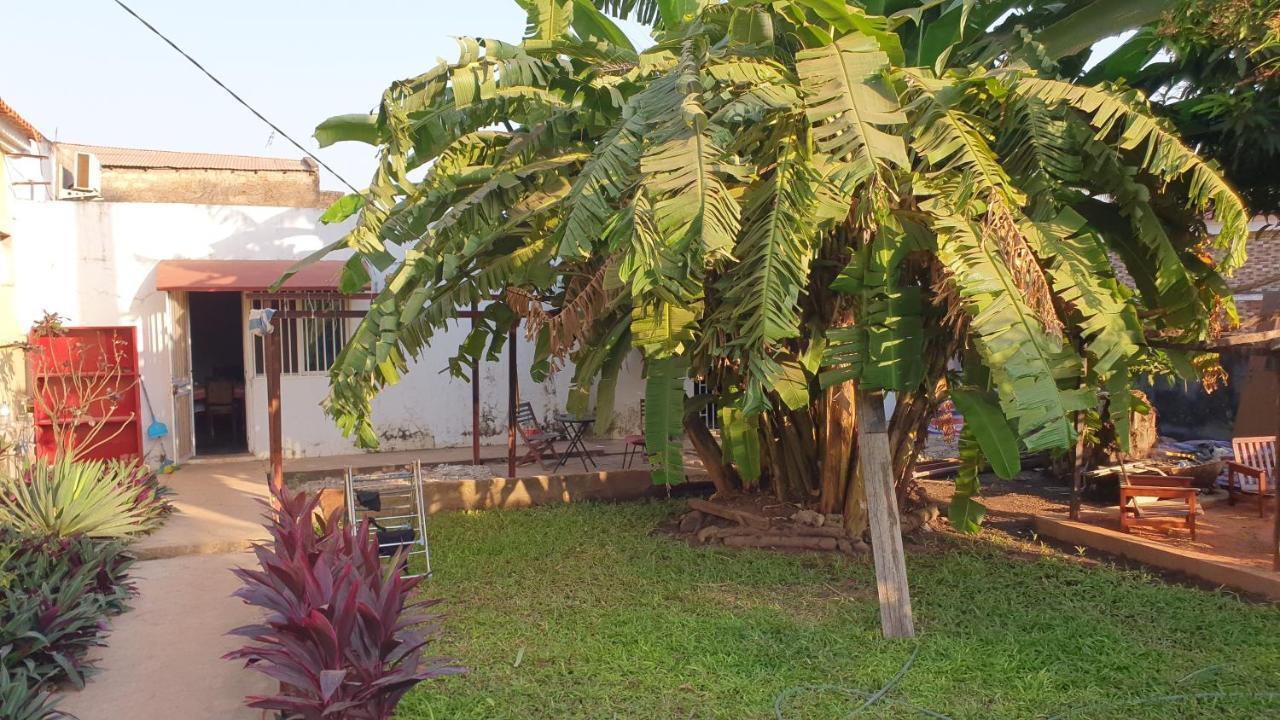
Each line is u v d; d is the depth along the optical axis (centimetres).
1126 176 636
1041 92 599
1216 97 723
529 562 822
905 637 603
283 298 1270
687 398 866
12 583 618
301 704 408
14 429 1039
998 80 606
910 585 732
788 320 529
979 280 554
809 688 521
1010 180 607
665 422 721
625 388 1498
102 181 1464
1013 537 915
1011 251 533
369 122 820
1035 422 526
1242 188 827
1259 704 491
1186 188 689
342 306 1333
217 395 1541
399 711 498
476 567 800
